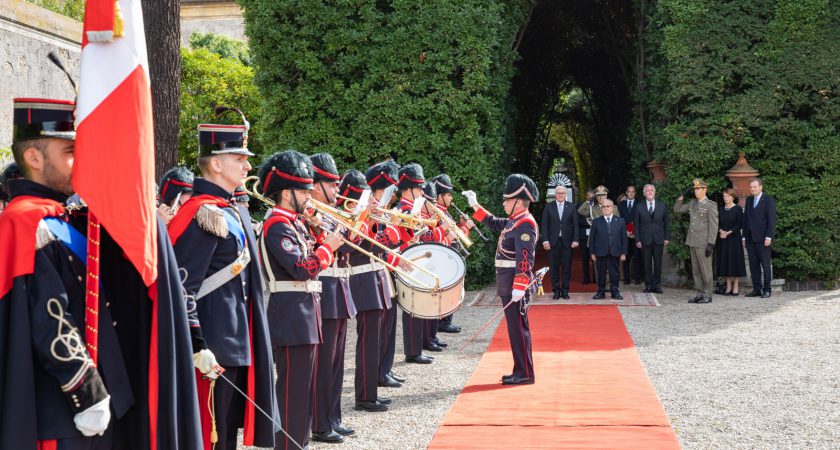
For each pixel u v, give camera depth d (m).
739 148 14.61
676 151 14.57
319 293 5.35
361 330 6.68
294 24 14.05
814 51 14.30
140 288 3.21
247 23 14.26
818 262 14.55
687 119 14.80
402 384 7.63
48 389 2.83
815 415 6.30
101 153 2.88
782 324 10.77
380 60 13.98
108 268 3.19
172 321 3.19
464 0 13.95
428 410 6.64
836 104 14.41
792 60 14.31
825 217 14.40
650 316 11.70
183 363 3.27
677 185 14.79
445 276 6.96
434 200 8.75
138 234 2.92
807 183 14.43
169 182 5.73
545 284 15.86
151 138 3.03
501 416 6.34
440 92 13.93
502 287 7.49
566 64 25.14
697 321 11.14
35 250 2.82
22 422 2.72
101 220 2.87
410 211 8.15
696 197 14.34
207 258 3.88
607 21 20.08
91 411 2.79
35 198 2.95
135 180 2.92
